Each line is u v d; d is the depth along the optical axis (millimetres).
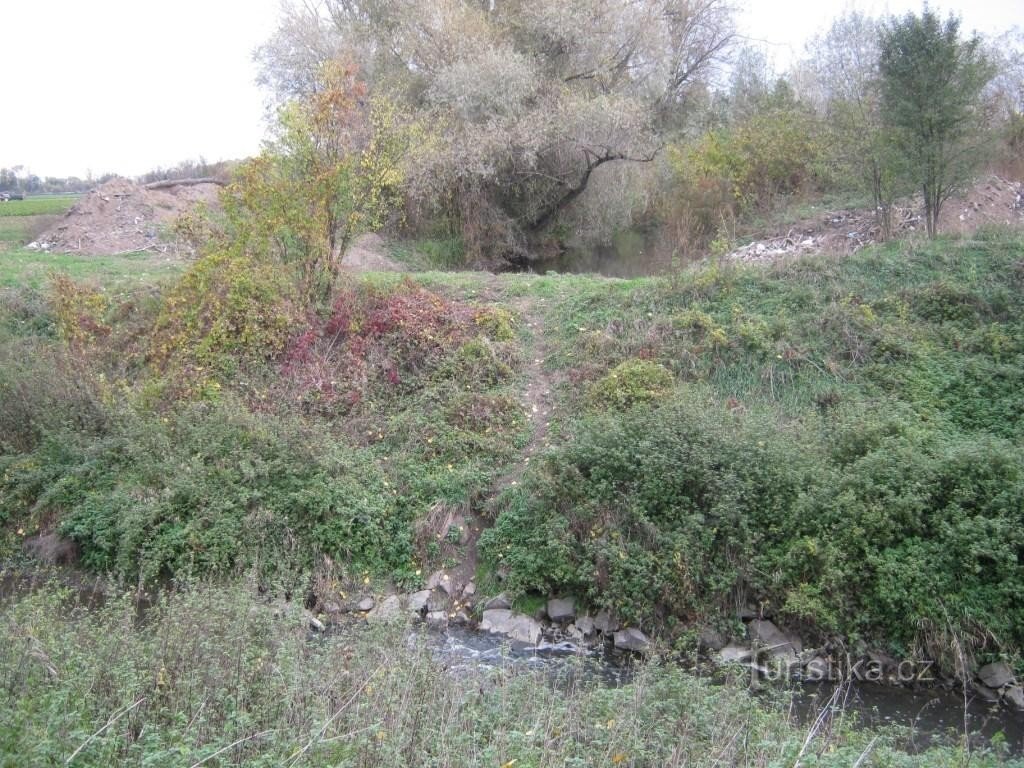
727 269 14617
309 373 13336
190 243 15867
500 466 11688
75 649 5898
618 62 25781
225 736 4871
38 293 15867
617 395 11992
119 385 12922
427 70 24594
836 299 13727
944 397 11719
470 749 5105
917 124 15531
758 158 22141
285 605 8031
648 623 9289
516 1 25828
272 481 11094
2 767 4223
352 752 4848
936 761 5910
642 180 24188
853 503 9227
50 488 11445
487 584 10281
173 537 10375
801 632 9117
